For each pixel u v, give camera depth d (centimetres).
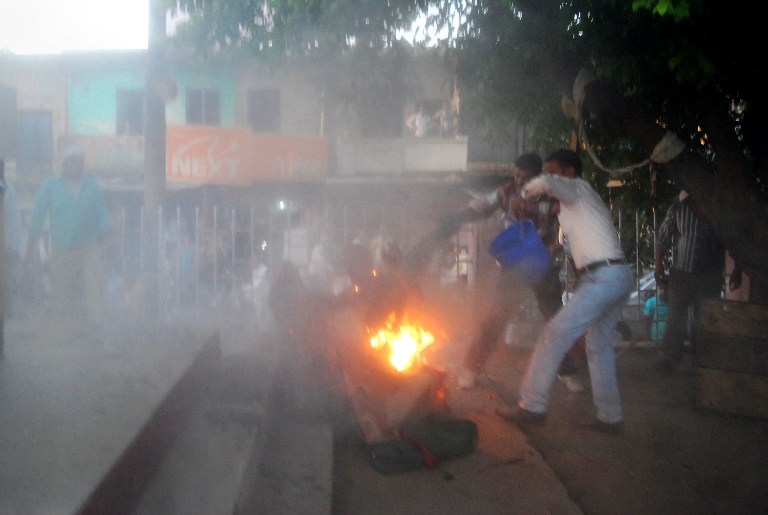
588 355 525
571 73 667
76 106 2384
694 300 691
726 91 613
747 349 561
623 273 504
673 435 524
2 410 332
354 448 469
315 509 354
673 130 698
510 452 472
